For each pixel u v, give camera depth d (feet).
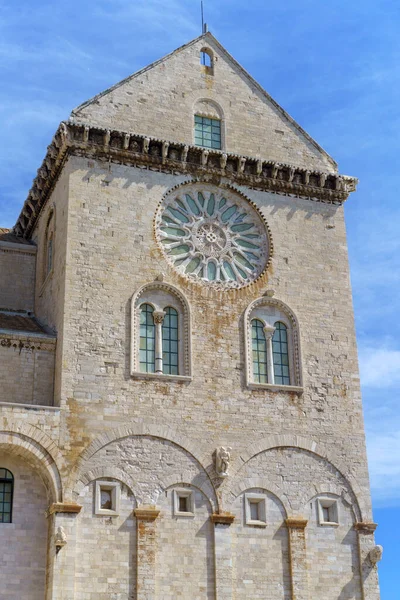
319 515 146.61
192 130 165.68
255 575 139.03
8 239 179.93
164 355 148.36
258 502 144.15
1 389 140.36
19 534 132.26
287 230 164.66
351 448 152.76
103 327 144.25
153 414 141.69
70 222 148.97
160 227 156.46
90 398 138.92
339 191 171.01
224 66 174.09
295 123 174.81
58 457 133.49
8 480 134.72
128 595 130.11
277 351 156.46
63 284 145.69
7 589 129.18
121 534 133.18
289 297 159.84
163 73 167.73
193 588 134.31
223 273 157.69
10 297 171.94
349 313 162.91
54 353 144.97
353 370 158.71
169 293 152.05
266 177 166.61
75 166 153.07
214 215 161.79
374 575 146.00
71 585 127.03
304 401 152.87
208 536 138.10
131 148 157.48
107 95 160.97
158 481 138.21
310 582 141.90
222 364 149.79
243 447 145.69
